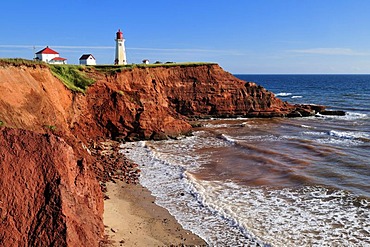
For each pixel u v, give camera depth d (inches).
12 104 990.4
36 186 593.3
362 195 1026.7
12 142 620.7
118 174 1227.2
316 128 2293.3
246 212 929.5
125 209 940.0
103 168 1243.8
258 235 803.4
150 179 1200.8
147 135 1877.5
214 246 760.3
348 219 884.6
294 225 855.1
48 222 558.6
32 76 1272.1
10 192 570.9
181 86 2711.6
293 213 922.1
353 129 2252.7
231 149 1667.1
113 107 1844.2
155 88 2476.6
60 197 582.9
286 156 1491.1
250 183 1157.7
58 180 602.9
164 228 839.1
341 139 1894.7
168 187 1120.8
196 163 1412.4
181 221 880.3
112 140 1811.0
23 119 978.1
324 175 1224.2
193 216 908.6
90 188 714.2
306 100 4261.8
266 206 967.0
